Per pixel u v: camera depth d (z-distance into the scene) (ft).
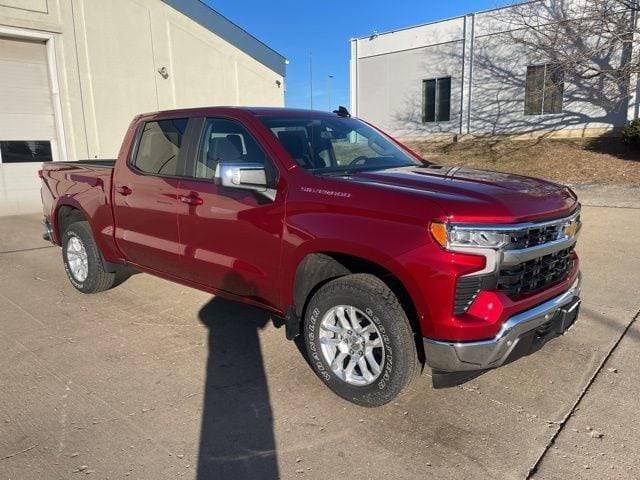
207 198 13.29
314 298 11.38
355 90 89.20
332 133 14.06
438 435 9.99
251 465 9.14
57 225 19.57
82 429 10.18
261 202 12.10
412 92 81.76
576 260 12.56
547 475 8.81
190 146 14.25
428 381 12.09
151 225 15.12
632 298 17.61
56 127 39.81
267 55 54.54
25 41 37.83
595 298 17.62
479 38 72.74
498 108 72.64
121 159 16.29
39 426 10.27
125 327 15.47
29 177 38.81
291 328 11.99
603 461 9.16
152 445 9.69
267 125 12.93
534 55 67.56
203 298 18.04
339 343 11.20
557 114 67.62
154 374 12.49
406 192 10.16
